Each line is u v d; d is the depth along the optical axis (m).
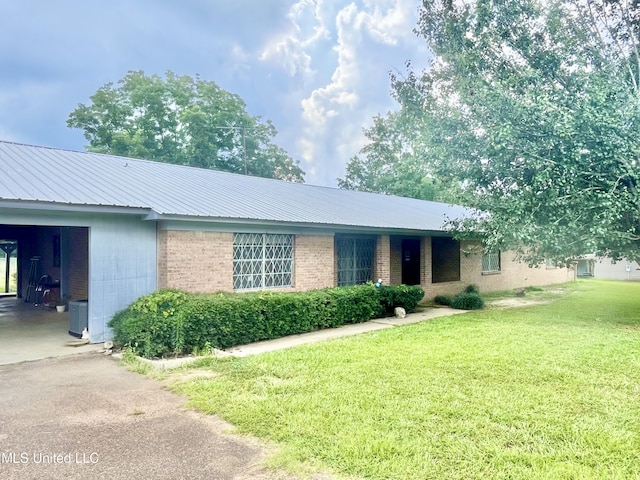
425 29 12.95
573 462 3.63
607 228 9.33
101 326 8.09
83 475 3.49
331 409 4.76
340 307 10.47
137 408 4.93
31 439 4.15
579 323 10.49
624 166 9.23
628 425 4.36
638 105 9.20
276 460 3.69
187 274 8.88
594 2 11.20
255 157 36.75
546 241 9.98
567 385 5.59
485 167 11.19
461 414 4.62
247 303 8.38
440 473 3.47
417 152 13.52
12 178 7.98
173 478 3.45
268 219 9.84
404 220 14.66
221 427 4.40
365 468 3.54
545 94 9.77
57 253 13.73
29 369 6.55
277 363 6.68
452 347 7.77
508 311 12.92
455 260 17.42
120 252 8.33
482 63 11.55
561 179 9.43
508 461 3.65
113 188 9.12
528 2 11.29
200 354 7.33
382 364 6.61
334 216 12.29
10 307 13.33
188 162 33.16
